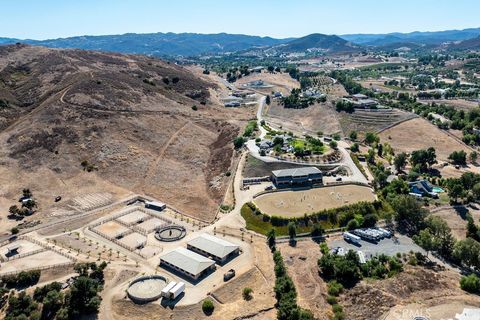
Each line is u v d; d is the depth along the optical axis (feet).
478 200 481.46
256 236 406.82
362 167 558.15
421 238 372.79
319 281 330.95
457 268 352.69
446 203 475.72
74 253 369.91
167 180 542.57
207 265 343.46
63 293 305.73
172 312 295.48
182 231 418.10
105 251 376.48
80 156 554.87
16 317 279.69
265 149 594.65
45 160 535.60
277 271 334.44
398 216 429.38
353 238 395.96
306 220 424.05
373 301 300.20
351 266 332.19
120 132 616.39
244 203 462.19
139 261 360.89
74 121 611.47
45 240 393.50
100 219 442.91
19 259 356.59
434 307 291.17
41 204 465.47
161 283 328.29
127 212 460.96
